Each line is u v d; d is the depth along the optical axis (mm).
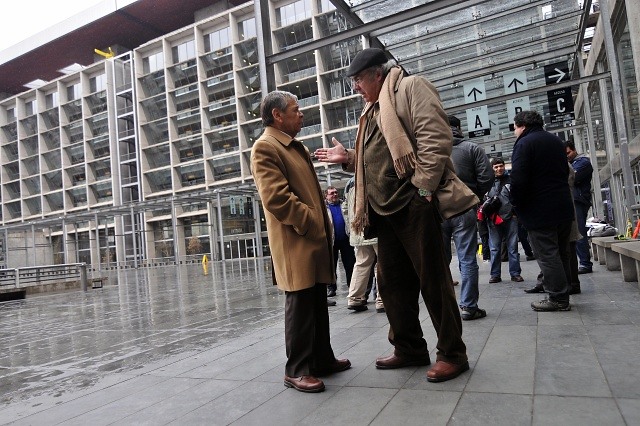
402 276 2838
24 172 69812
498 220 6480
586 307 4152
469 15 8500
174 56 57594
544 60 10562
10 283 14227
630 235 8766
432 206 2604
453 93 11664
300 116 3002
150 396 2783
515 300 4914
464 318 4109
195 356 3797
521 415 1966
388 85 2705
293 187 2850
